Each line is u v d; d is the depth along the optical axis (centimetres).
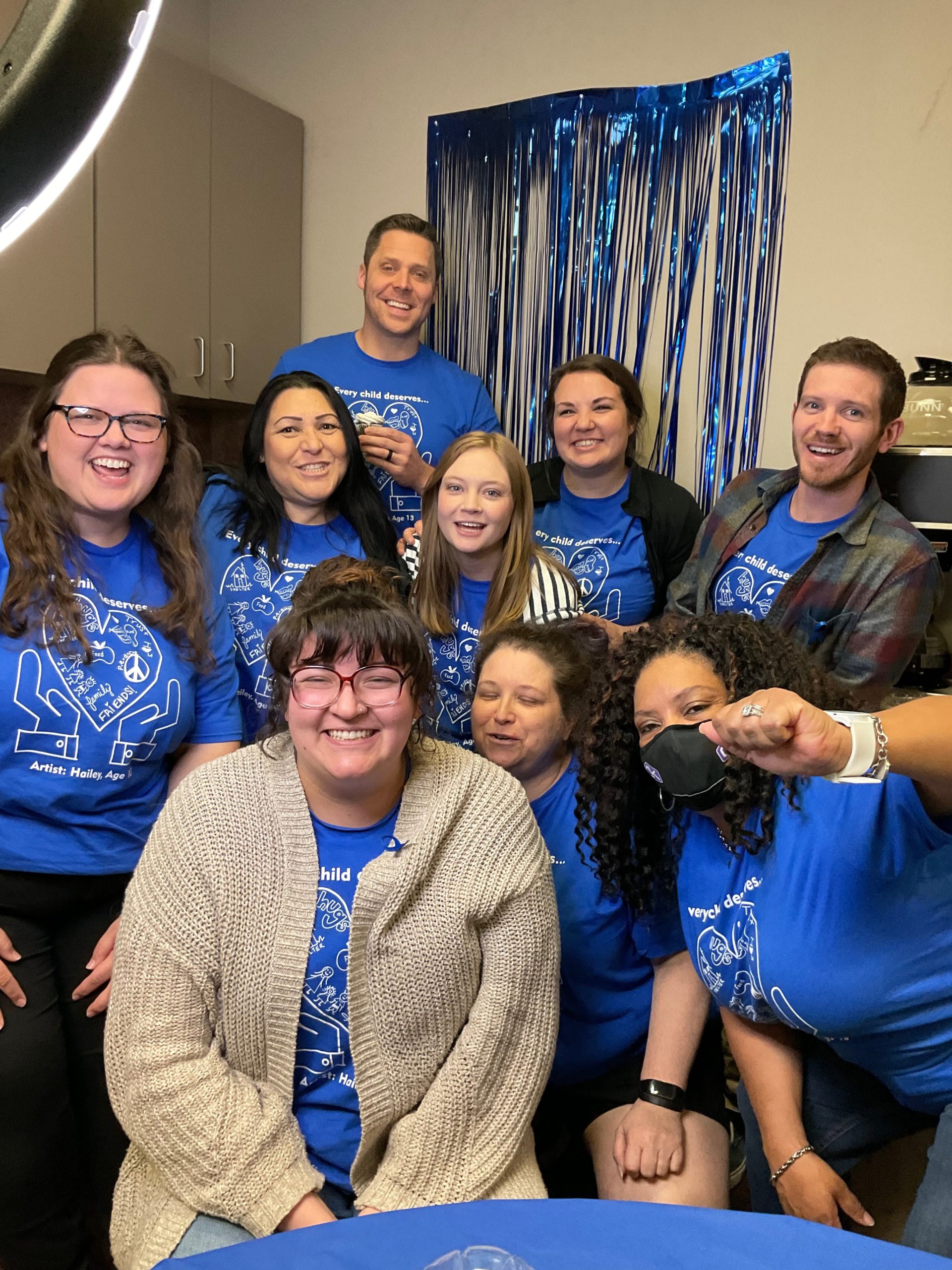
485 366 299
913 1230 108
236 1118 109
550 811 151
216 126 283
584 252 279
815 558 195
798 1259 77
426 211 302
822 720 88
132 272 262
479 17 286
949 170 237
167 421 151
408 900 117
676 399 273
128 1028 114
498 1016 119
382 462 229
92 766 145
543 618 193
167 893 116
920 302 243
